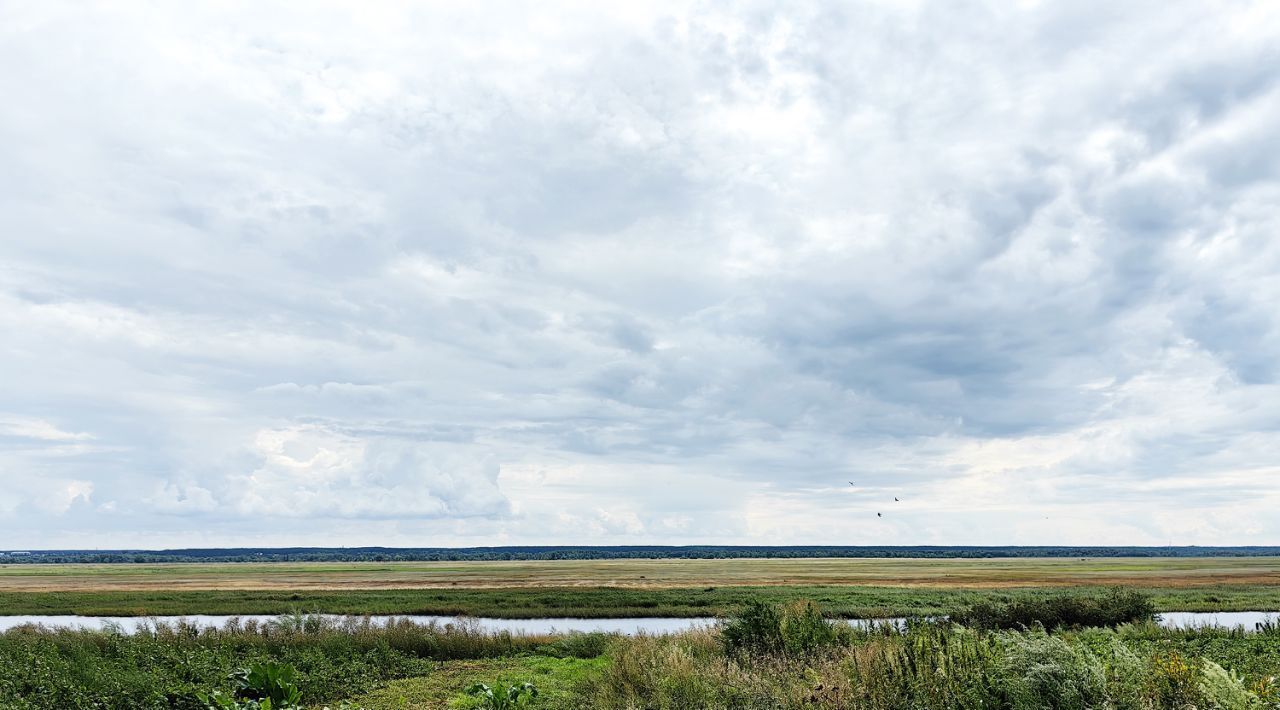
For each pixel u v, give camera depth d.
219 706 13.07
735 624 17.80
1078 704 8.95
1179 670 9.55
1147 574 90.00
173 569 137.25
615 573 107.31
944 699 9.62
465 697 15.05
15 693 13.12
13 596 62.41
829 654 14.71
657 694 12.14
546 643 24.22
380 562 199.62
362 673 17.97
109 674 14.40
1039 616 24.44
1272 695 9.35
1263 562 148.62
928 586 65.31
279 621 24.47
